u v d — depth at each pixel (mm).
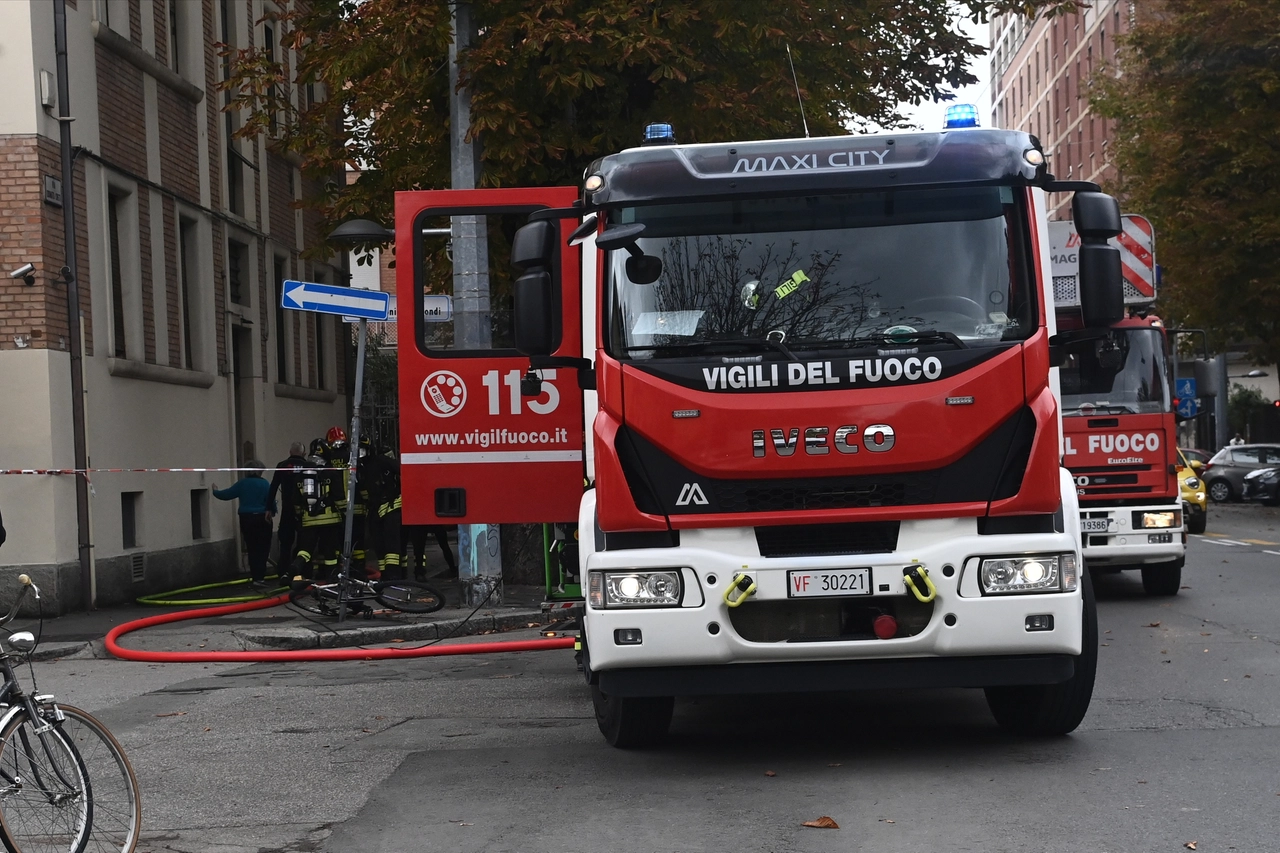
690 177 7133
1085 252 7000
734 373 6852
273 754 8039
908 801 6309
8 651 5316
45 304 16016
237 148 23125
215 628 14562
